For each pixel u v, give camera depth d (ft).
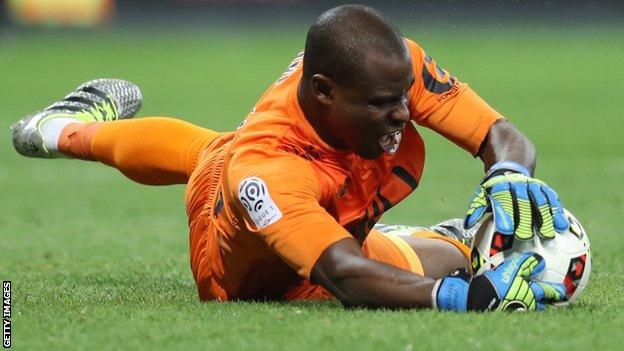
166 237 89.56
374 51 43.39
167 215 105.40
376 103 43.86
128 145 58.44
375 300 43.42
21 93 257.55
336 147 46.50
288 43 416.67
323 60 44.27
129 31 474.08
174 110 220.02
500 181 45.01
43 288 58.70
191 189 53.52
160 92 267.39
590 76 309.63
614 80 296.92
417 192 117.80
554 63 351.25
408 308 43.39
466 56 362.33
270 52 385.91
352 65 43.47
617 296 51.13
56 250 81.46
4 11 449.48
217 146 54.08
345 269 43.21
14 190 125.08
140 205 112.98
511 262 43.50
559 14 463.01
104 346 39.93
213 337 40.65
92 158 62.59
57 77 301.63
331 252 43.55
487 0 459.73
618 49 385.91
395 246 53.47
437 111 50.60
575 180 124.36
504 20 462.60
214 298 53.11
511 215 43.91
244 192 44.75
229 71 327.88
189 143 57.31
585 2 460.14
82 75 307.78
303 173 45.06
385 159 49.01
